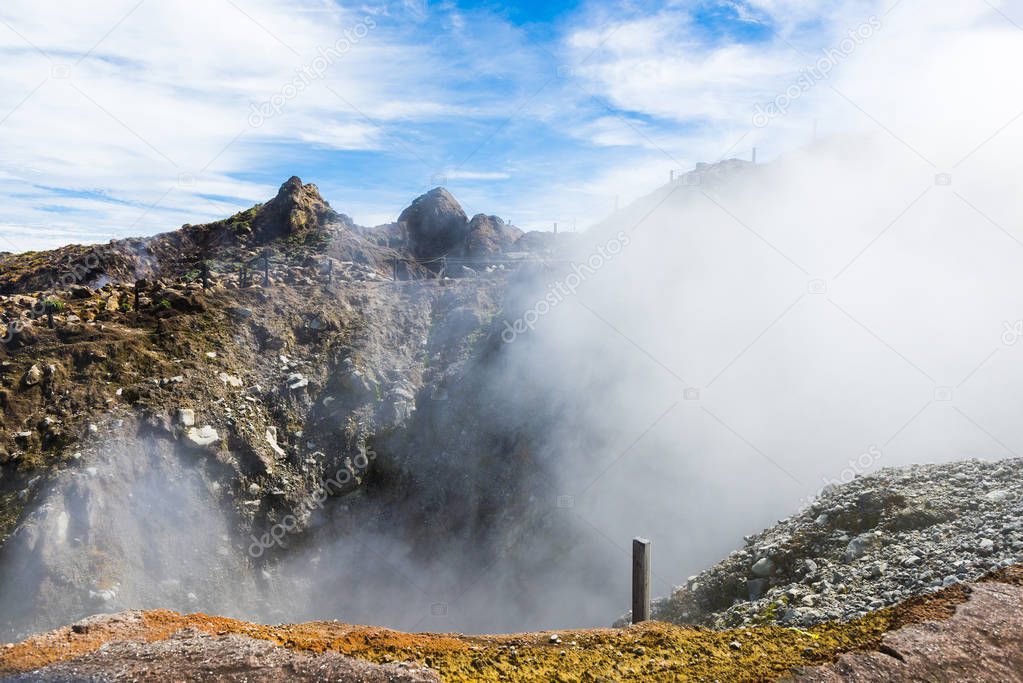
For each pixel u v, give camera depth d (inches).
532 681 295.0
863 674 284.8
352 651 318.0
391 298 1872.5
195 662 295.4
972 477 537.0
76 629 328.2
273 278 1817.2
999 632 314.3
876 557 461.7
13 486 1034.7
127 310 1482.5
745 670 304.0
